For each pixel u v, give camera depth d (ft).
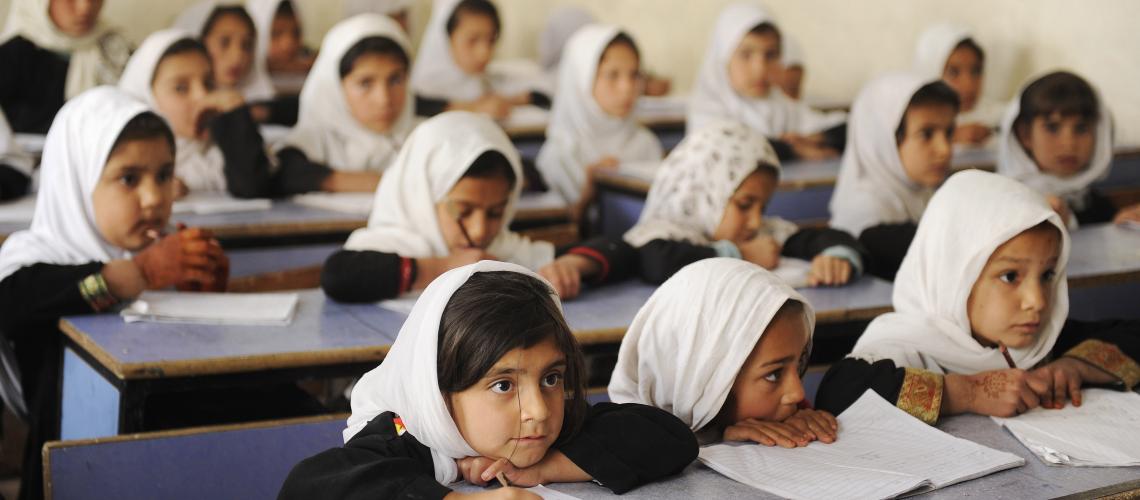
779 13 26.96
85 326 9.64
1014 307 8.23
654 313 7.27
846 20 25.21
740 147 12.24
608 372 10.31
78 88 21.25
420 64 26.81
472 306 5.83
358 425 6.53
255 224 13.66
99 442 7.86
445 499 5.56
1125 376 8.43
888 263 13.20
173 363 8.66
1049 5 20.94
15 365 10.50
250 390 10.36
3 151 14.56
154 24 28.04
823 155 20.01
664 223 12.21
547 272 11.05
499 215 11.50
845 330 10.85
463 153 11.14
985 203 8.30
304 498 5.73
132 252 10.98
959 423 7.72
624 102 20.90
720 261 7.33
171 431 8.11
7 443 14.19
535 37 33.96
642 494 6.22
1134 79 19.49
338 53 16.92
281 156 16.28
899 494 6.27
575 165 20.52
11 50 20.85
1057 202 14.32
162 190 10.95
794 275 11.83
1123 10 19.58
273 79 27.61
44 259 10.61
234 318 9.91
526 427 5.86
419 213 11.31
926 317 8.54
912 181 14.78
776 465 6.67
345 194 15.64
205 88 16.38
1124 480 6.71
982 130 19.63
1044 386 7.89
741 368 7.14
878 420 7.48
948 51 21.53
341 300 10.71
